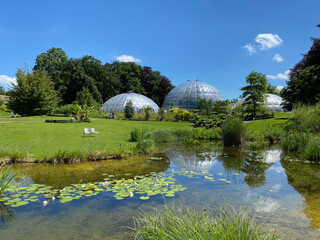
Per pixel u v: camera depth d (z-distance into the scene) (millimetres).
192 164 8508
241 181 6168
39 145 10359
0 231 3465
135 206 4352
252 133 17688
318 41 25203
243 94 34719
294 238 3129
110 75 63625
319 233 3293
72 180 6195
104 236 3273
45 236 3299
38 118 26391
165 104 65062
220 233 2531
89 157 8805
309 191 5320
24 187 5508
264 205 4398
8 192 5195
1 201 4652
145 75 74188
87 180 6207
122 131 17578
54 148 9867
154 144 13656
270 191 5293
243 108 37219
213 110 34469
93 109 37469
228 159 9539
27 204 4508
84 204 4492
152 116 34562
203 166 8156
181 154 10742
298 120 13656
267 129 18781
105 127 19438
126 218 3854
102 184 5801
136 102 52406
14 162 8008
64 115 33469
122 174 6910
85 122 22859
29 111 30734
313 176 6742
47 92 32344
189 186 5668
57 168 7492
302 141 11062
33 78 31172
